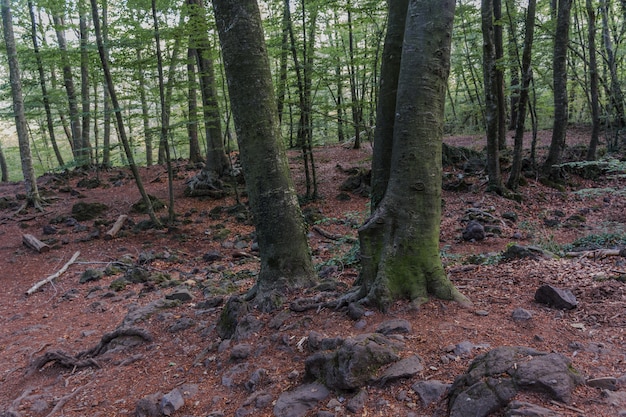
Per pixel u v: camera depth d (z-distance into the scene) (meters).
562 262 5.16
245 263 8.88
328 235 10.04
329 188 13.87
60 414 3.72
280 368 3.45
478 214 10.68
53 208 13.41
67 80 17.55
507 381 2.35
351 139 19.86
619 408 2.12
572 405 2.17
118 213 12.72
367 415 2.61
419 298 3.71
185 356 4.35
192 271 8.51
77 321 6.41
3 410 4.12
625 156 14.27
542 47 14.80
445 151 14.74
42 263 9.60
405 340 3.22
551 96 19.66
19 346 5.71
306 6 11.36
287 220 4.78
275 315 4.25
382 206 3.91
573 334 3.12
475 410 2.27
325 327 3.72
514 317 3.43
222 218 12.23
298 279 4.80
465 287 4.35
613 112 16.22
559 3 12.16
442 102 3.78
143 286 7.74
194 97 13.38
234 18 4.46
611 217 10.38
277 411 2.88
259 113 4.64
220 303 5.56
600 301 3.60
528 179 13.37
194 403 3.41
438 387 2.63
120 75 12.13
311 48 11.69
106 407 3.71
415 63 3.64
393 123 4.19
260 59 4.58
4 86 13.19
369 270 3.90
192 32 10.23
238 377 3.55
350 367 2.85
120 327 5.30
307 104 12.00
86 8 14.52
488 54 11.63
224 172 14.41
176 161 18.91
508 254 5.91
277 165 4.75
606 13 14.12
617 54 16.36
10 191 16.59
